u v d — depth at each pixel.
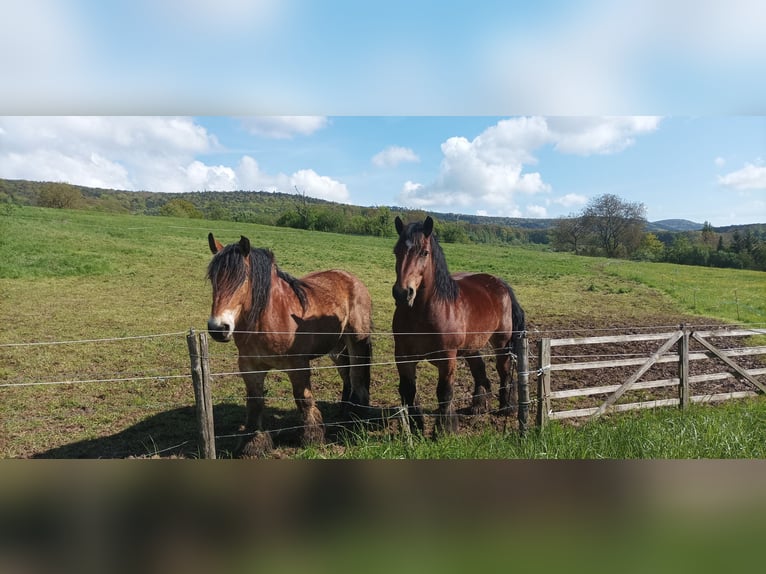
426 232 4.55
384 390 6.71
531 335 10.69
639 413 5.58
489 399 5.83
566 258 32.75
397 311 4.95
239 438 4.73
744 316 14.79
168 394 6.34
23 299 11.75
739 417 5.29
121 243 20.33
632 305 15.82
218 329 3.85
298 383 4.64
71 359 7.79
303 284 4.96
